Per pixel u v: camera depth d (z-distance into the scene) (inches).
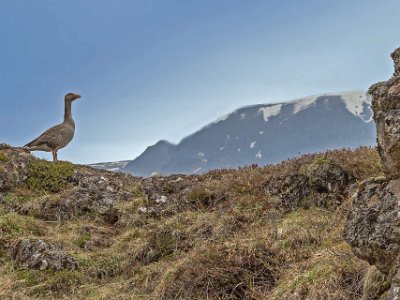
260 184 577.6
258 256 428.1
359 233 271.6
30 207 597.9
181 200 598.2
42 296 445.1
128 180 693.3
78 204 604.7
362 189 281.0
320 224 461.4
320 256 388.8
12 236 530.0
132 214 587.5
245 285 404.2
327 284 347.6
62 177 660.7
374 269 324.2
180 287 412.8
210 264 423.5
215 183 612.4
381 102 262.4
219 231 499.8
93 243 538.9
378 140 269.9
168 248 503.2
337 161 542.6
